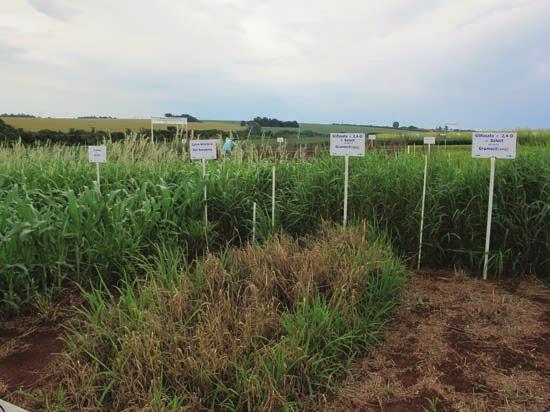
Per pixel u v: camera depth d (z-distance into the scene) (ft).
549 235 12.77
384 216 15.12
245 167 19.66
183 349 7.63
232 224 16.44
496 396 7.23
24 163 23.86
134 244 12.63
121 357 7.18
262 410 6.34
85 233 12.25
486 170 14.12
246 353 7.49
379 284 10.44
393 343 9.05
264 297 9.22
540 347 8.74
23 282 10.91
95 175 22.06
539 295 11.57
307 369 7.24
